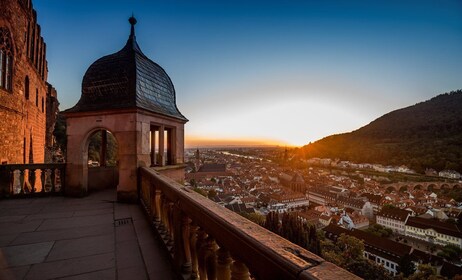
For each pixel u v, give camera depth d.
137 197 7.52
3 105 12.68
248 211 66.06
